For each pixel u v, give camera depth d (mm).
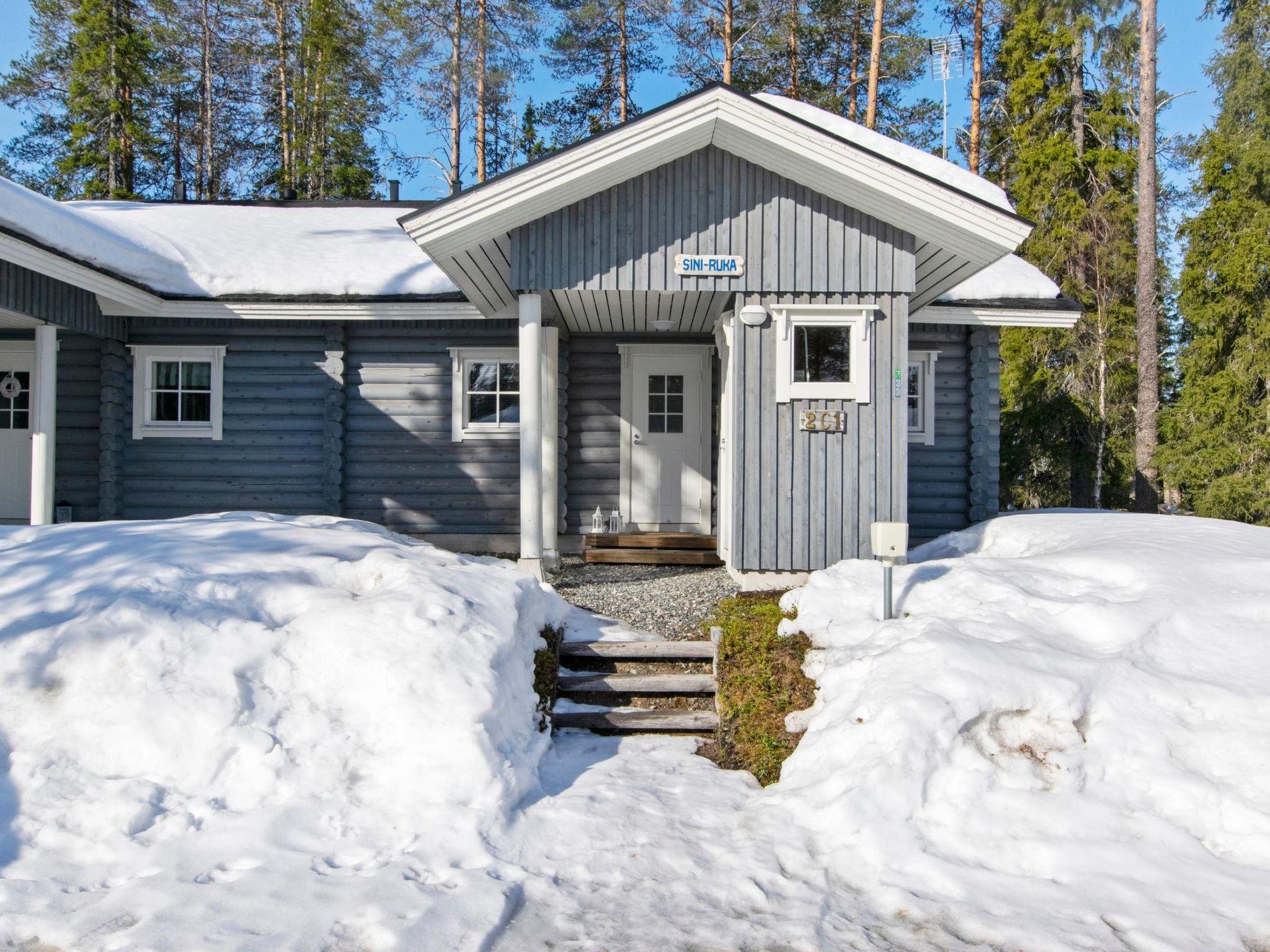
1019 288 10633
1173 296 24562
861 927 3344
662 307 9125
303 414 10641
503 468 10656
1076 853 3836
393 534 7555
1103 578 6082
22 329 10742
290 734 4336
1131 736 4473
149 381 10609
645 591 8156
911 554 8898
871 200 7582
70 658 4457
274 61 29344
